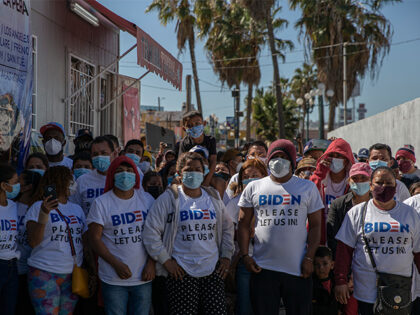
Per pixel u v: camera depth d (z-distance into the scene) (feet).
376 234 12.24
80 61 33.99
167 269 12.66
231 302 15.99
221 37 101.09
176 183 13.93
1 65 16.94
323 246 14.10
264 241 12.89
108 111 39.37
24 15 18.45
